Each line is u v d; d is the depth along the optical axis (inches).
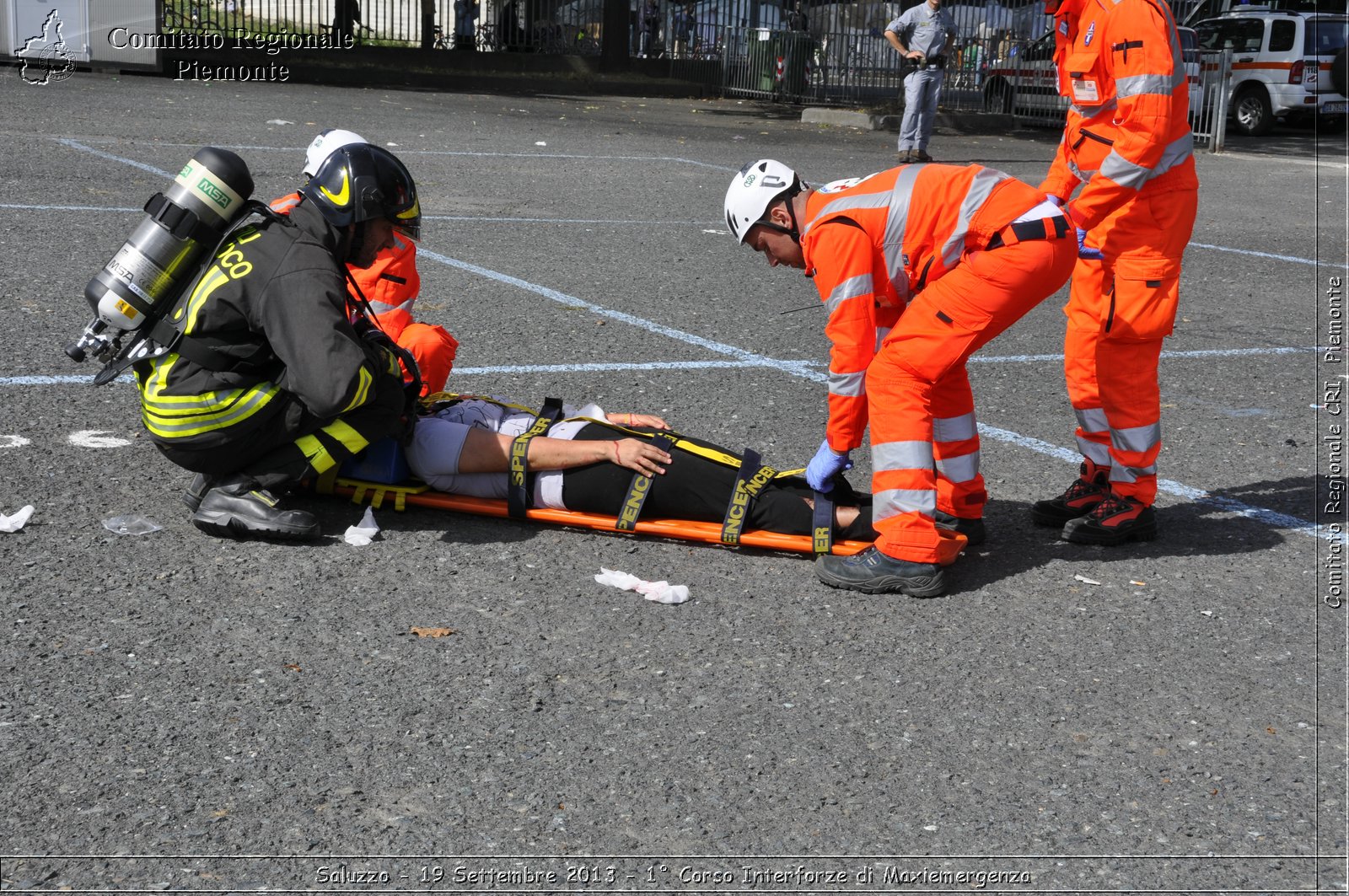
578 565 158.1
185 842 102.5
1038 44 925.8
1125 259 166.9
